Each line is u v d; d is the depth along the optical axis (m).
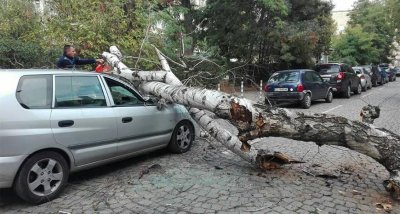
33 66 11.06
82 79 5.39
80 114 5.10
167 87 6.32
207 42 21.77
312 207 4.53
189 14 22.56
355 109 14.14
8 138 4.31
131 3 12.63
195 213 4.37
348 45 39.94
